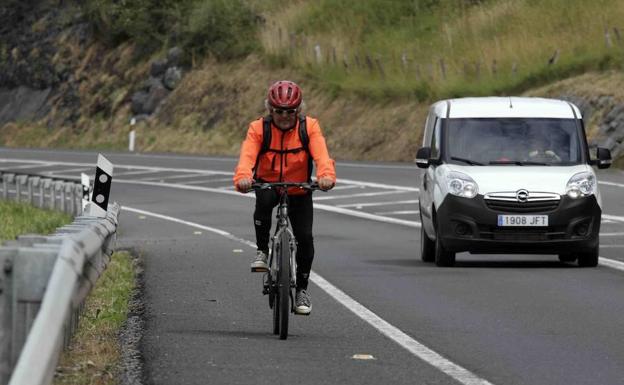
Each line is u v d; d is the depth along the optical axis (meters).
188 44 118.00
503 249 33.34
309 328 21.77
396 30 107.50
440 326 22.14
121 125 118.81
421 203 36.81
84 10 130.25
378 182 70.56
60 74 128.75
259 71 111.31
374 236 45.22
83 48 129.38
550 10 95.62
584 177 33.75
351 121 97.25
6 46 135.88
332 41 109.06
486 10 101.69
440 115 36.59
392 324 22.38
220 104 111.06
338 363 18.00
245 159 20.36
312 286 28.69
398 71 100.31
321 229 48.44
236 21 117.38
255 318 23.00
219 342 19.81
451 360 18.44
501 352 19.23
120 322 22.05
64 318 12.00
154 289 27.73
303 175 20.72
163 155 101.00
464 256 38.19
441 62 94.50
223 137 107.81
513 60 92.75
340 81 103.44
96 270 18.69
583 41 89.56
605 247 39.97
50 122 126.25
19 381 9.88
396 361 18.25
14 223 53.66
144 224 52.75
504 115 35.94
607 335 21.09
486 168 34.28
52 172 89.81
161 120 115.06
